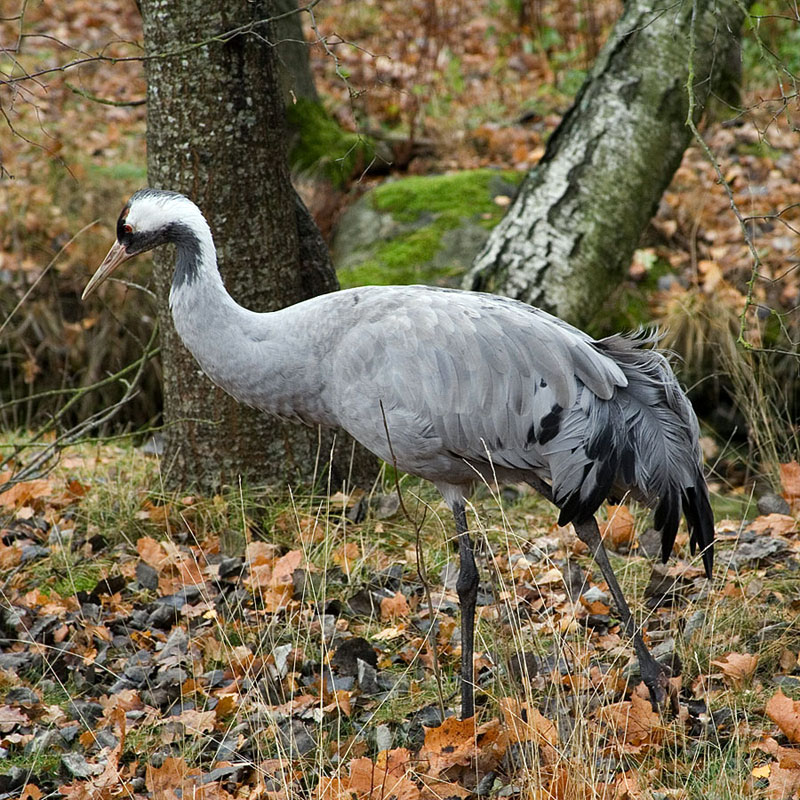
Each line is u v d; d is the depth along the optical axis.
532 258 11.97
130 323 14.00
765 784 5.93
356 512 9.66
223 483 9.83
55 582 8.82
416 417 7.01
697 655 7.18
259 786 6.11
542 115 17.97
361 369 7.09
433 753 6.29
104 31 21.28
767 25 17.94
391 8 21.73
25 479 10.09
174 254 9.46
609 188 12.31
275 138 9.49
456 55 20.31
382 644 7.85
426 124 18.00
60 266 14.43
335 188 15.83
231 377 7.46
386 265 13.73
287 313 7.40
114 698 7.17
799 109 8.38
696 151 15.76
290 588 8.40
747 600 7.82
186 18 8.88
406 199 14.74
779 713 6.16
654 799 5.77
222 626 7.98
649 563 8.82
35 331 14.04
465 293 7.34
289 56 16.08
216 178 9.25
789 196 14.57
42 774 6.53
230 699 7.04
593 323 13.01
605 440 6.86
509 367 6.88
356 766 5.93
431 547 9.24
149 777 6.19
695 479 7.18
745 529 9.37
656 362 7.08
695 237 14.12
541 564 8.80
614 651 7.25
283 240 9.67
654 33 12.59
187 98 9.09
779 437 11.05
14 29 21.06
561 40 20.22
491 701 6.95
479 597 8.46
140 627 8.16
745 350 12.12
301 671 7.51
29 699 7.23
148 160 9.53
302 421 7.76
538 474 7.14
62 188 15.41
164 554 9.02
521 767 6.02
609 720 6.31
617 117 12.52
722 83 13.88
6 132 16.70
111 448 11.91
